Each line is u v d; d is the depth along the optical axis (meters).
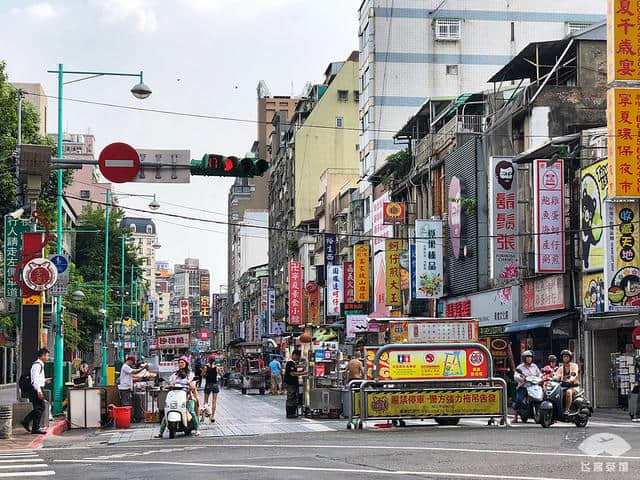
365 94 65.38
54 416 27.84
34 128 41.47
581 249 31.47
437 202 49.47
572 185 32.31
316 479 11.06
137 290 98.06
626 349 28.27
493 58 63.47
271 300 98.62
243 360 57.84
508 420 22.56
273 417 27.17
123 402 25.36
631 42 27.17
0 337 45.22
